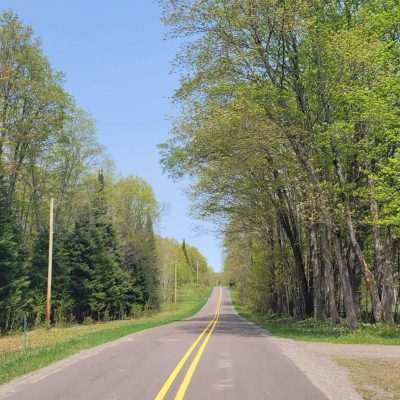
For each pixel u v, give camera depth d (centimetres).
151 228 7856
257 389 1016
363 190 2567
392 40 2614
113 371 1256
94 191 5972
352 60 2373
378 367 1386
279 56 2566
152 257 7744
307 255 4031
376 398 975
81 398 927
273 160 2906
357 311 3356
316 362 1466
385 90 2442
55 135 4547
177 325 3553
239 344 1952
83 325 4869
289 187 3238
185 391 984
